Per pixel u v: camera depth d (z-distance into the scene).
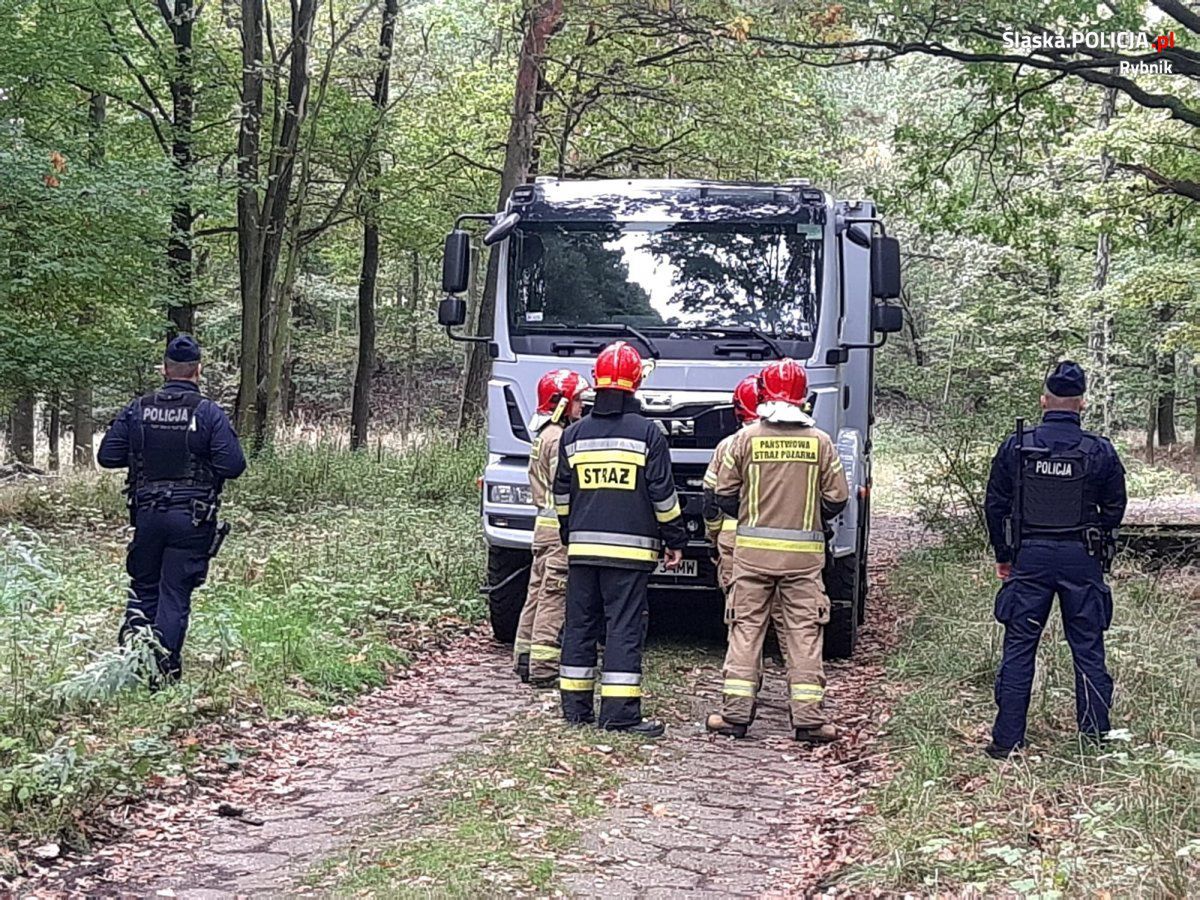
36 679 6.67
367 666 8.34
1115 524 6.28
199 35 20.39
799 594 7.17
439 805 5.69
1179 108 13.74
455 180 25.95
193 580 7.16
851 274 9.98
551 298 9.12
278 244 20.80
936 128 17.19
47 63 15.98
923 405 19.16
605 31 18.55
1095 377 27.61
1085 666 6.21
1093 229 19.08
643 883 4.89
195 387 7.24
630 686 7.14
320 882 4.79
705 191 9.20
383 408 41.19
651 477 7.12
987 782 5.73
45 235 15.52
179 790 5.83
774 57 15.02
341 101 22.36
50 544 12.12
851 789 6.15
